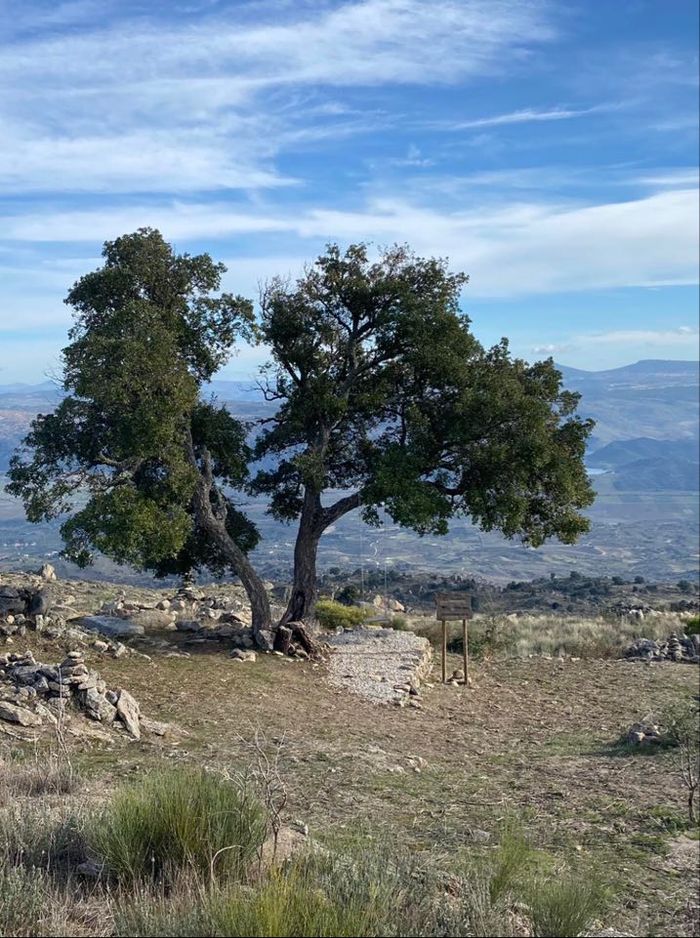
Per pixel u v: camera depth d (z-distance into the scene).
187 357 20.47
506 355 22.03
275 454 23.69
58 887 6.05
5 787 8.51
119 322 18.39
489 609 43.44
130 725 12.76
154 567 22.86
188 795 6.84
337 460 23.84
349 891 5.80
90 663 16.56
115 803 6.98
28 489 19.41
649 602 44.50
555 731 16.89
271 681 17.89
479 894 6.12
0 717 11.91
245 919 5.10
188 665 17.95
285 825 8.38
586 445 21.94
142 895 5.80
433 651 24.95
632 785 12.09
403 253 22.72
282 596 34.12
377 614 29.73
